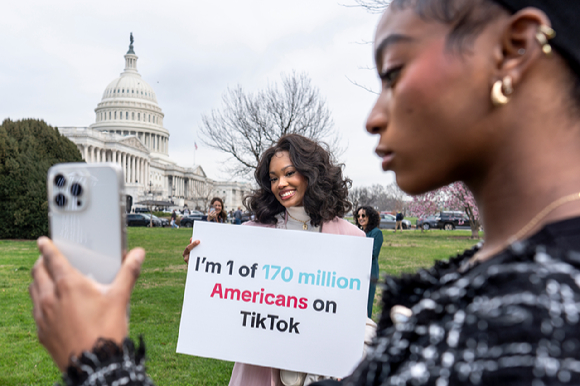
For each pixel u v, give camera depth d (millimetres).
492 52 549
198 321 2695
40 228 28203
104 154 85375
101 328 609
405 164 601
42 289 640
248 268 2717
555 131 539
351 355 2551
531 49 529
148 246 20609
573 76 538
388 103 620
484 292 488
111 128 104250
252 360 2615
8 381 4867
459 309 490
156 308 8000
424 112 569
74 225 802
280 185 3062
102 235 792
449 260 771
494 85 540
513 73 535
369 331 2613
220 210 10930
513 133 549
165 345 5992
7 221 27797
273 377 2637
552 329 412
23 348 5945
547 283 439
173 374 5078
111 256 780
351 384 590
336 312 2600
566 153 537
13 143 28609
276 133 21266
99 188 798
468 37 550
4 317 7559
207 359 5547
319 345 2576
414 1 601
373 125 633
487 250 593
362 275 2623
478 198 616
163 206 81438
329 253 2666
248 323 2658
